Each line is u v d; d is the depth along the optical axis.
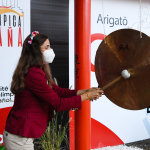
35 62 1.60
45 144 2.71
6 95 2.80
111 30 3.40
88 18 2.11
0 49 2.75
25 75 1.58
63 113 3.06
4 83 2.79
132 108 1.49
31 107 1.59
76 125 2.18
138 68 1.45
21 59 1.62
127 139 3.64
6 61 2.78
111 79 1.60
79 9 2.09
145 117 3.76
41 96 1.56
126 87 1.52
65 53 3.09
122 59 1.54
